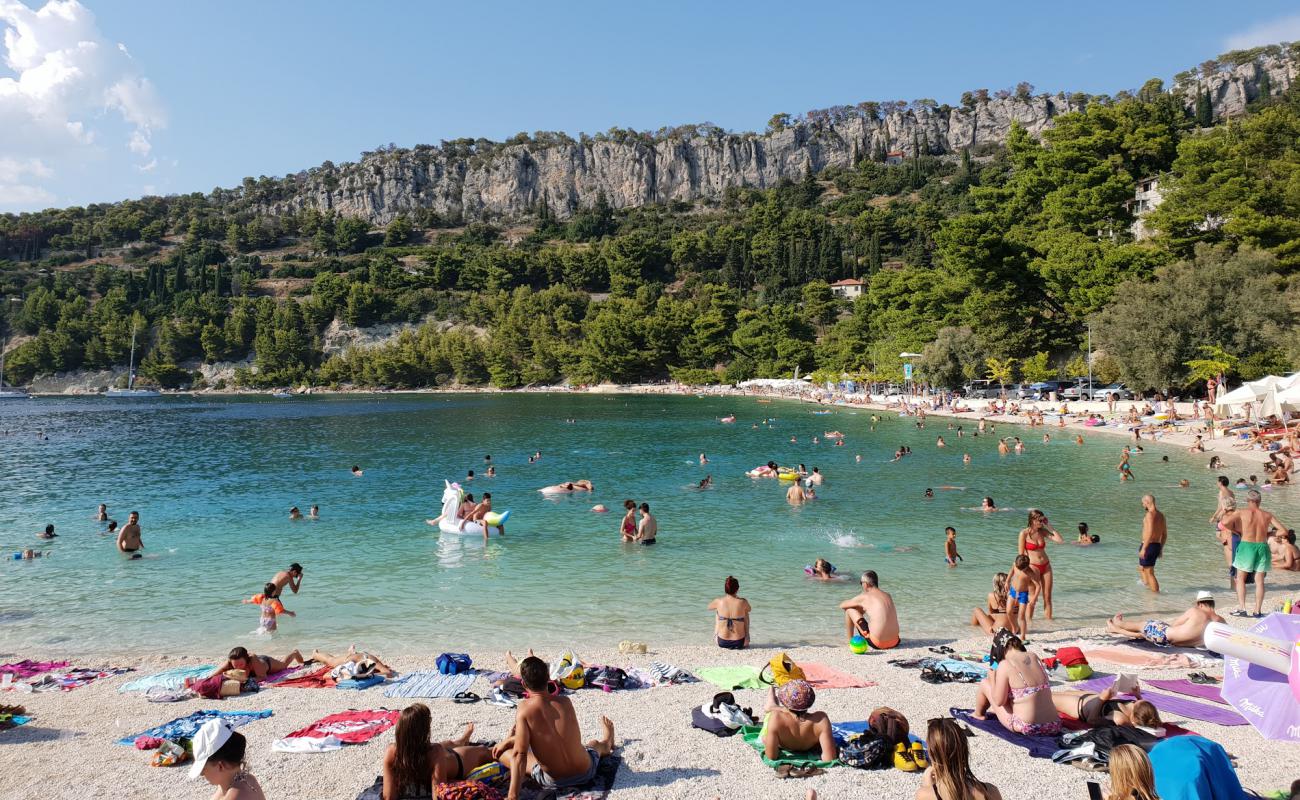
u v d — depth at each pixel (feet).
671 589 62.03
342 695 38.45
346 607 57.93
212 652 48.96
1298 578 61.05
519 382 579.89
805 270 631.15
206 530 87.97
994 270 279.49
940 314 333.21
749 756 29.17
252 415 337.11
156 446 195.93
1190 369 198.49
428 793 24.75
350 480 130.62
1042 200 327.26
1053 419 210.38
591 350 539.29
